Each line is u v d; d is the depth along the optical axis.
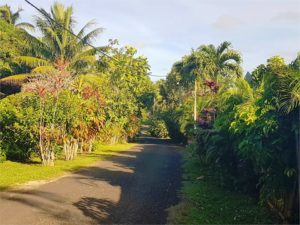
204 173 16.30
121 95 36.62
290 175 7.92
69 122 19.14
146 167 18.56
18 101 18.72
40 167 16.75
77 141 21.47
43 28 32.34
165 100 64.69
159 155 25.41
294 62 8.41
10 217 8.74
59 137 18.20
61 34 32.75
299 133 7.54
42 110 17.61
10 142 18.53
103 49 34.97
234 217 9.30
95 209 9.81
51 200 10.56
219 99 17.98
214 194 11.98
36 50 32.91
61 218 8.87
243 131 10.96
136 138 46.31
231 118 12.30
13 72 37.78
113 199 11.02
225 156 13.12
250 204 10.62
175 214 9.55
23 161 18.73
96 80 31.89
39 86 17.62
